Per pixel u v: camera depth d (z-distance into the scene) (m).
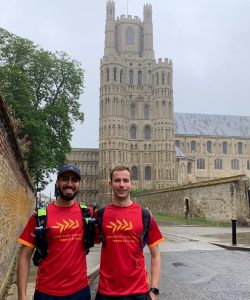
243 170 139.25
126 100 127.19
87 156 134.12
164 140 123.69
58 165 51.69
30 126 39.00
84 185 132.38
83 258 5.11
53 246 4.97
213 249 20.62
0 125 8.32
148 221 5.20
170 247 21.50
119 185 5.19
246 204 38.34
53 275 4.92
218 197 43.75
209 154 137.25
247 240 23.88
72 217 5.07
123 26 137.25
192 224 41.75
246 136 141.75
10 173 11.48
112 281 4.98
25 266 5.03
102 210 5.21
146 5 139.25
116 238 5.04
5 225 10.65
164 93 125.62
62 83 54.53
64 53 55.00
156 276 5.13
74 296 4.92
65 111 51.81
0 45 49.97
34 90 52.25
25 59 51.03
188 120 143.25
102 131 123.56
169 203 60.97
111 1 138.38
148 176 124.56
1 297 9.67
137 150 125.25
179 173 124.75
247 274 13.57
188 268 14.93
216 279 12.72
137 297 4.93
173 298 10.27
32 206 34.62
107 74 125.19
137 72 130.38
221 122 145.62
